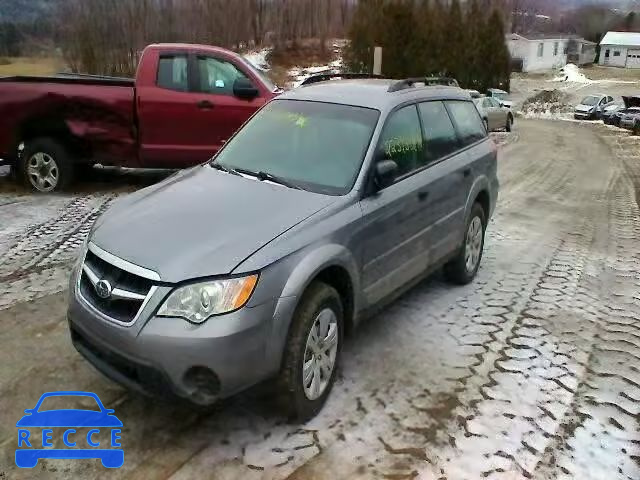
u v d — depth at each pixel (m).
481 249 6.20
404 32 35.91
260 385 3.31
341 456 3.36
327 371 3.76
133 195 4.24
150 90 8.41
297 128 4.63
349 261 3.82
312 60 43.66
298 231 3.54
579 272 6.61
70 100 8.21
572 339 4.92
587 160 17.42
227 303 3.14
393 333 4.85
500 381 4.20
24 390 3.87
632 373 4.42
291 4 47.28
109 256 3.38
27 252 6.20
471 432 3.62
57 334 4.59
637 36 80.75
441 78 5.93
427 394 3.99
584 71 72.81
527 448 3.51
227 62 8.84
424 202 4.70
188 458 3.30
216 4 36.66
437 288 5.90
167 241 3.39
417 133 4.88
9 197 8.27
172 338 3.08
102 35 23.83
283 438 3.49
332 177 4.17
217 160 4.73
